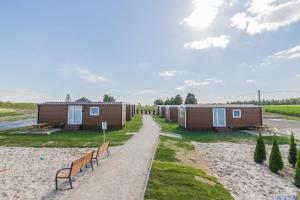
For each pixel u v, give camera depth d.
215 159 16.28
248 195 10.70
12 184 9.66
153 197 8.21
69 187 9.24
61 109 29.38
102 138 21.66
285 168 15.24
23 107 94.81
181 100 83.44
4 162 13.38
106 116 29.31
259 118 31.06
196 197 8.68
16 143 19.33
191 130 29.80
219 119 30.23
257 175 13.57
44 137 22.47
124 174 10.65
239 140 23.28
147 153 15.14
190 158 15.41
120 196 8.13
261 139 16.20
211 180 11.57
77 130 28.34
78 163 9.80
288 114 63.84
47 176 10.77
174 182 9.89
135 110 70.12
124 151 15.76
